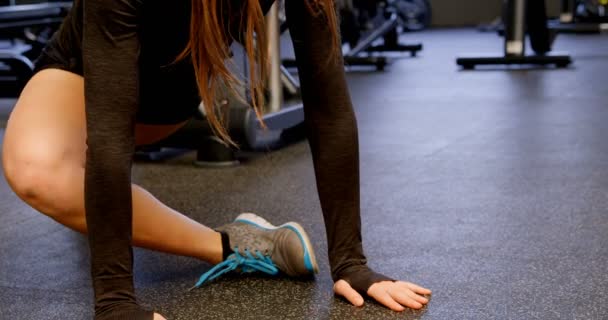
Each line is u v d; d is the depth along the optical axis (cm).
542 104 338
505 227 164
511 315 117
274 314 120
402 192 197
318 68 116
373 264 142
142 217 125
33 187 115
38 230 173
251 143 231
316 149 121
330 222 125
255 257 135
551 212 174
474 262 142
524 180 205
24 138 116
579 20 763
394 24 580
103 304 107
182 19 111
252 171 227
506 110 325
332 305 123
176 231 130
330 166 121
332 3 113
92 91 101
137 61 103
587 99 348
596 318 116
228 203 191
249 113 227
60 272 143
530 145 252
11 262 150
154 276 139
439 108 338
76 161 119
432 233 161
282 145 265
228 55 114
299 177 217
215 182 214
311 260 132
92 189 103
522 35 490
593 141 255
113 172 102
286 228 135
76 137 119
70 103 119
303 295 128
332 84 117
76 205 118
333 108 119
